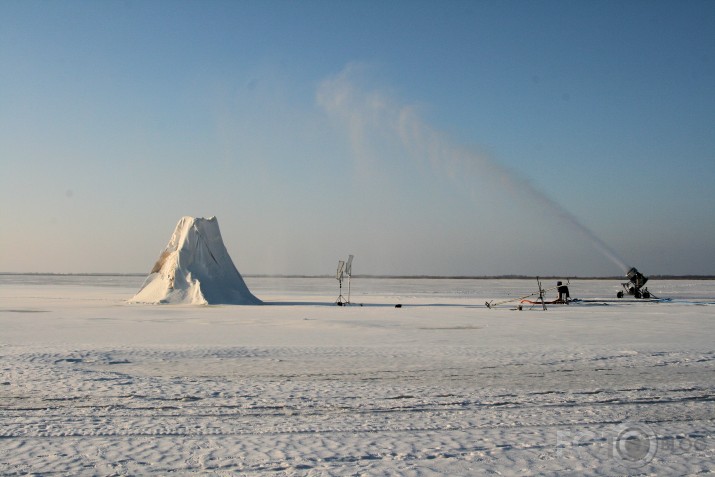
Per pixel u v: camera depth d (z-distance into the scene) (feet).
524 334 78.43
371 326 89.45
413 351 59.72
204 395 38.17
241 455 25.64
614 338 73.61
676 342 69.05
